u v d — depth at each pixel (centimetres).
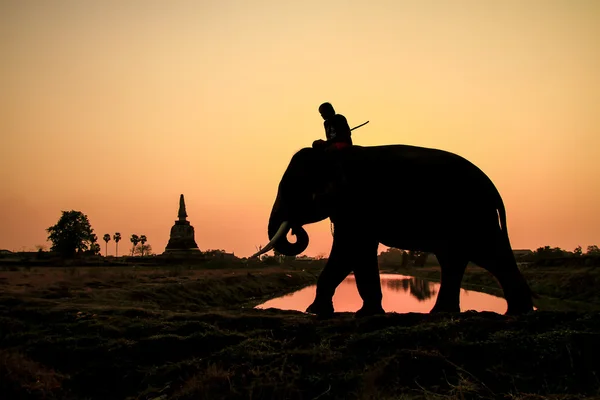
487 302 2533
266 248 993
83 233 7094
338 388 707
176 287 2570
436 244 945
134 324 966
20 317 1076
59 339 925
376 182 933
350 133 1012
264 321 928
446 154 948
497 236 920
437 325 804
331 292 950
